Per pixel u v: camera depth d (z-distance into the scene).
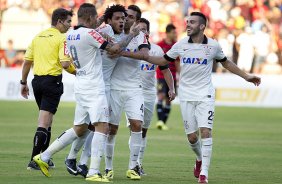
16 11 80.06
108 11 26.36
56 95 28.00
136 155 26.23
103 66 26.45
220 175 27.81
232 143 41.81
